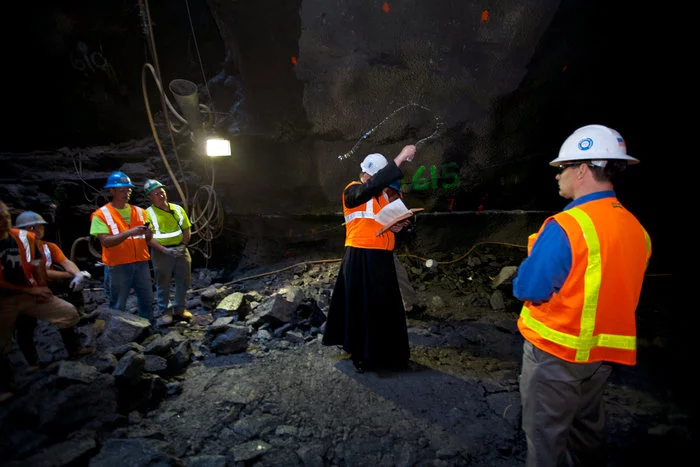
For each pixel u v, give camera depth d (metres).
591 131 1.65
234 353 3.59
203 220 5.54
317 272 5.89
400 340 3.22
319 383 3.10
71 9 10.05
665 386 3.06
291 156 7.00
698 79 6.32
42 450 2.18
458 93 6.27
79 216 6.96
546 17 5.73
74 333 3.12
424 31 5.90
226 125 7.70
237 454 2.33
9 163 7.65
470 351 3.71
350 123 6.53
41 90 10.52
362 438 2.50
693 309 4.60
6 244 2.70
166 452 2.31
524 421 1.76
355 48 6.02
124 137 11.13
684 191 6.62
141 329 3.34
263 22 6.20
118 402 2.66
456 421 2.65
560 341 1.59
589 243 1.52
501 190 6.65
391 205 2.94
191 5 11.05
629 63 6.35
